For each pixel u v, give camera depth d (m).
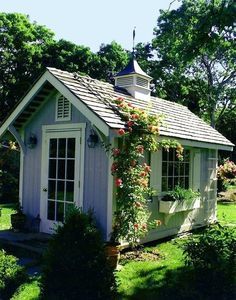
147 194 6.61
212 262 3.78
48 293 3.23
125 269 5.07
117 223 5.59
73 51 19.11
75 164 6.48
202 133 8.46
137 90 7.96
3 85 18.41
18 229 7.05
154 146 5.89
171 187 7.46
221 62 20.25
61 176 6.72
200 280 3.81
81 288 3.19
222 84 20.64
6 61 18.27
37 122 7.18
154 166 6.84
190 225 8.12
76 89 6.23
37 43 19.67
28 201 7.24
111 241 5.37
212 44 5.45
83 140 6.39
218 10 5.04
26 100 6.74
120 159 5.62
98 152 6.14
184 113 9.43
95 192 6.14
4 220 8.60
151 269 5.07
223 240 4.02
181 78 21.66
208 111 23.09
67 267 3.19
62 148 6.75
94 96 6.38
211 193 9.12
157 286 4.38
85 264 3.22
